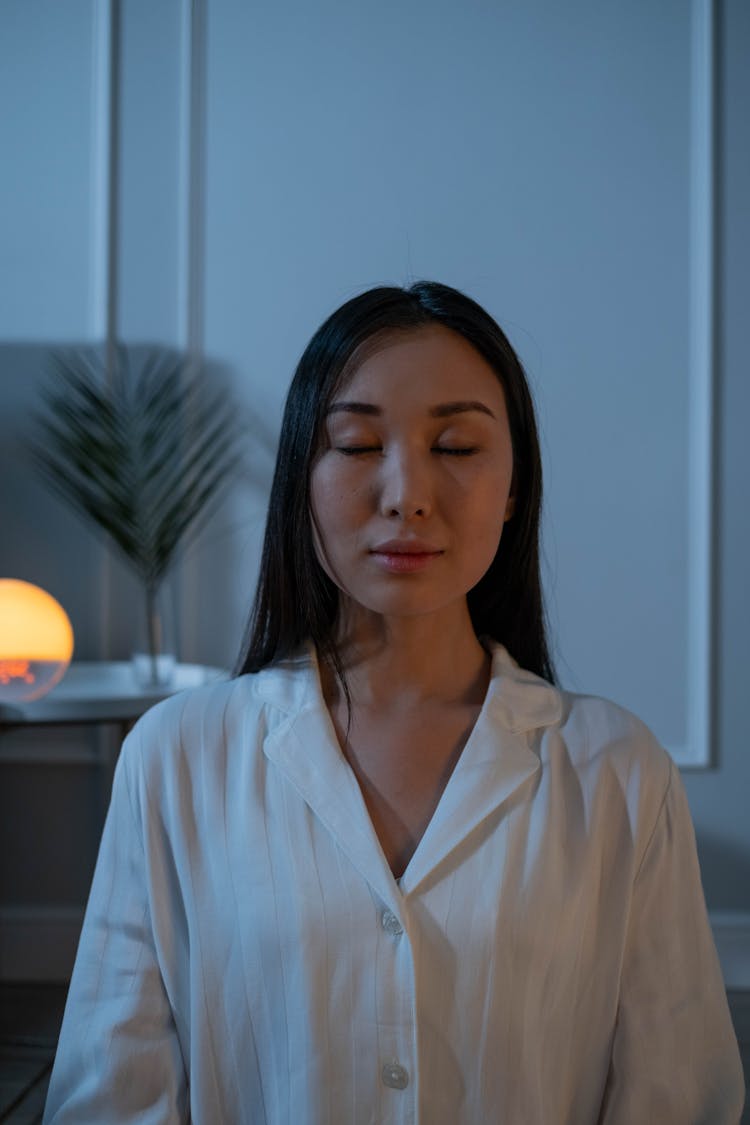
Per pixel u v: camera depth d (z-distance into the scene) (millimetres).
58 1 2605
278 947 627
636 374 2633
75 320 2609
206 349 2629
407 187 2625
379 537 601
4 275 2611
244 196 2625
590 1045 662
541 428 2631
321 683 705
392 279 2625
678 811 686
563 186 2625
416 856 625
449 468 607
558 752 678
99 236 2596
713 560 2617
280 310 2623
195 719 708
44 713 2010
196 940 658
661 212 2623
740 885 2619
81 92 2613
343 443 611
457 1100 608
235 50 2627
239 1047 642
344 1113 606
